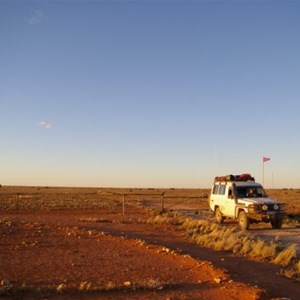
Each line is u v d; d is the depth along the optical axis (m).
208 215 35.28
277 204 24.64
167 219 27.44
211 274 11.52
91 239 18.45
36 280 10.85
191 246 17.33
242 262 13.77
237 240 17.17
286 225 27.39
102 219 28.78
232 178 27.52
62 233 20.42
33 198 64.44
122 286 10.11
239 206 25.22
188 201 66.81
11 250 15.44
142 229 23.42
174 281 10.73
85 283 10.26
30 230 21.41
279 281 11.13
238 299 9.14
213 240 17.84
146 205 51.09
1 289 9.47
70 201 56.38
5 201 53.38
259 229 25.03
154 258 14.02
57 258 13.93
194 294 9.55
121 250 15.62
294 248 15.80
